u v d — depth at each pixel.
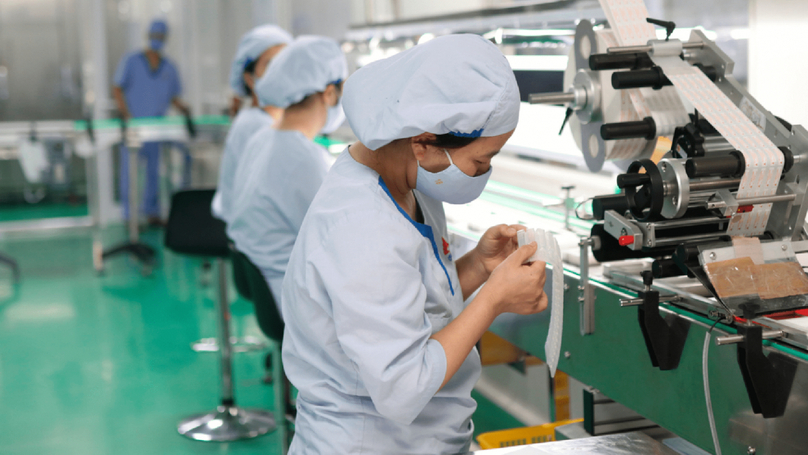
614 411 1.60
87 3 6.27
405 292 0.97
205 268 4.77
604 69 1.28
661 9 1.96
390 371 0.94
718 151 1.19
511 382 2.68
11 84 6.48
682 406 1.16
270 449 2.70
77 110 6.67
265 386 3.27
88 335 3.92
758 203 1.08
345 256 0.96
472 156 1.01
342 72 2.19
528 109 2.20
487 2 2.76
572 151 2.03
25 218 6.78
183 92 6.31
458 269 1.32
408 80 0.97
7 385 3.28
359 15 3.81
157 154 6.32
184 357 3.61
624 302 1.17
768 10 1.61
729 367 1.06
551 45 2.08
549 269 1.47
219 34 5.83
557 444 1.14
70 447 2.71
